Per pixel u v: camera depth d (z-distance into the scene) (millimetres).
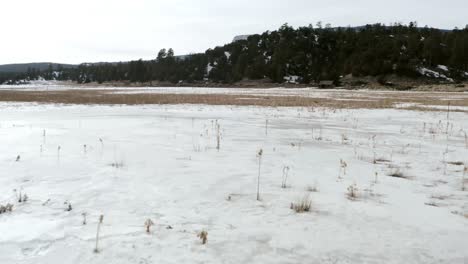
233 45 190750
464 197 6367
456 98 43812
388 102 35219
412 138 13648
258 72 142500
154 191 6141
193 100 36688
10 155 8664
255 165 8406
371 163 9141
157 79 168875
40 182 6516
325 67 138000
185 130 14297
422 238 4523
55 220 4730
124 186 6375
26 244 4008
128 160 8477
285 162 8891
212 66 178750
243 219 4992
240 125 16484
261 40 185750
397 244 4328
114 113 21703
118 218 4863
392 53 127125
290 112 24141
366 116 22141
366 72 120000
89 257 3729
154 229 4504
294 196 6105
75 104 29984
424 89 78625
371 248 4199
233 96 47250
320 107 28938
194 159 8883
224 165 8305
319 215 5230
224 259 3795
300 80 130625
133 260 3693
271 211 5348
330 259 3898
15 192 5906
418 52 132000
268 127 16016
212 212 5230
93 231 4391
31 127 14227
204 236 4121
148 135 12742
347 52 149250
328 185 6875
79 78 192875
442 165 9055
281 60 144875
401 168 8633
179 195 5969
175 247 4020
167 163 8312
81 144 10477
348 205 5711
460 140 13289
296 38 168375
